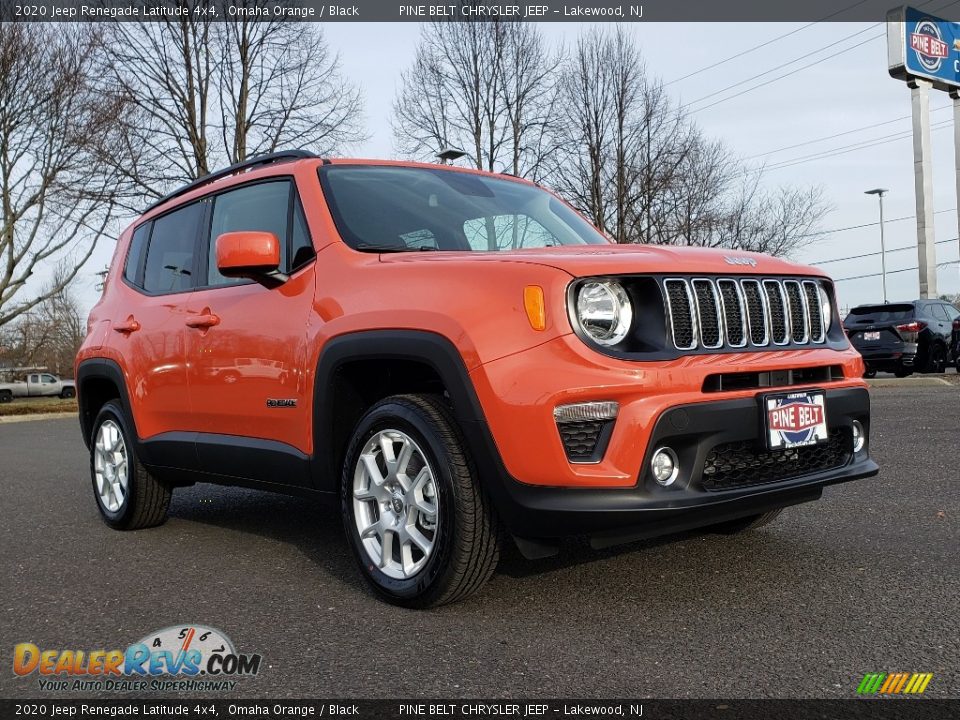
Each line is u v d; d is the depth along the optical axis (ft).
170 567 12.44
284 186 12.65
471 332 9.18
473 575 9.50
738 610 9.41
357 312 10.41
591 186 72.33
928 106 71.77
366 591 10.77
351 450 10.55
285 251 12.18
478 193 13.55
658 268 9.32
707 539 12.64
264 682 7.92
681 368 9.06
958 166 74.64
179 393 13.65
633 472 8.80
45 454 31.91
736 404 9.32
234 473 12.87
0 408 76.89
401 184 12.89
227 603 10.47
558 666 8.00
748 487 9.53
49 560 13.20
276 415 11.71
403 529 10.02
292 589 11.00
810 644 8.34
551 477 8.80
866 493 15.67
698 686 7.45
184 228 14.73
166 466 14.23
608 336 9.05
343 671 8.09
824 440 10.12
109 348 15.52
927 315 52.11
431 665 8.13
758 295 10.08
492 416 8.99
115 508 15.48
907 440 22.26
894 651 8.10
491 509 9.46
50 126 67.51
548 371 8.75
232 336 12.47
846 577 10.49
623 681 7.61
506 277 9.25
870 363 51.65
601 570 11.16
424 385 11.38
